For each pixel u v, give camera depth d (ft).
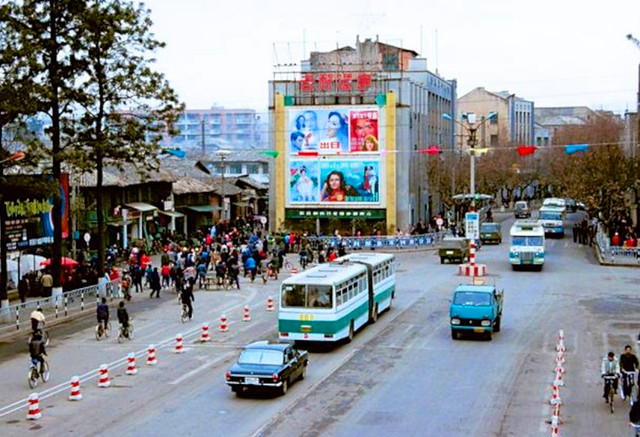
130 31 157.07
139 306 155.33
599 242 239.71
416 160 314.96
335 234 261.85
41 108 144.46
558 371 92.99
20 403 87.61
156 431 76.64
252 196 358.43
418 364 103.81
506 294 163.53
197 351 113.91
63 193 162.81
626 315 138.10
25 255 167.43
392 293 148.25
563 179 369.30
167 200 268.21
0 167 136.46
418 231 281.33
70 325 136.26
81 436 75.46
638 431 69.72
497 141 476.95
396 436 74.38
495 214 416.46
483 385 92.94
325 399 87.56
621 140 406.21
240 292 173.17
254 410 83.56
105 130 160.15
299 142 278.67
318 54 344.08
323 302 112.37
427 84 339.77
